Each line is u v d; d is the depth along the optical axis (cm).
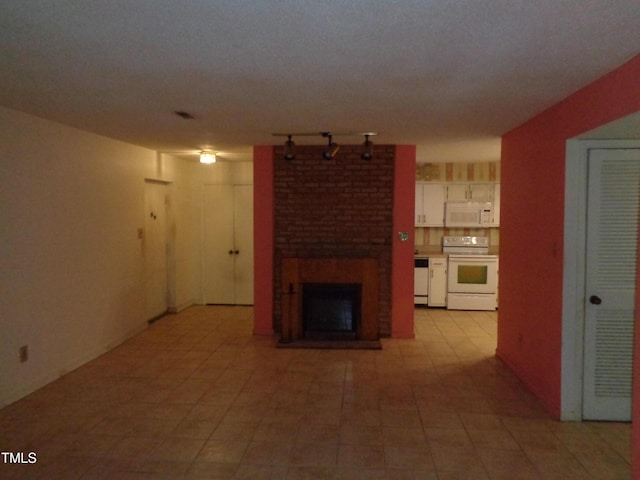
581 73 248
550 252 333
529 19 179
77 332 424
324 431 303
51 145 383
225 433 299
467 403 348
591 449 280
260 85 272
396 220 521
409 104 318
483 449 280
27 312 359
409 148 512
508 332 432
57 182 391
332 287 512
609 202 307
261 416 325
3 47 212
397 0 164
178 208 657
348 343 497
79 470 256
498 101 311
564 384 318
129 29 191
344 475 252
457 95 294
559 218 316
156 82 267
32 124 360
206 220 699
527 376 380
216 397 358
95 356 452
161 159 592
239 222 695
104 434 297
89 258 440
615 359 314
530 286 373
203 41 204
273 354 466
